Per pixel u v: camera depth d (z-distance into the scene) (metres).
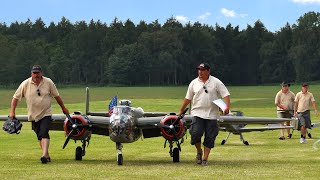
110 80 172.88
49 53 185.62
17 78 167.00
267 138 23.38
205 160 13.67
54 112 46.47
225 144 20.52
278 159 15.02
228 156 15.95
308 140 22.19
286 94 23.62
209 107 13.58
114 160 14.98
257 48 184.62
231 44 184.75
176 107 54.19
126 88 140.62
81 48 185.62
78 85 168.38
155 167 13.08
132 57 171.38
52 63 176.75
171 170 12.44
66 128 14.30
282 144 20.41
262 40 188.62
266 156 15.90
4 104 62.84
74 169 12.56
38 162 14.12
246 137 23.83
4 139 22.31
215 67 181.88
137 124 14.45
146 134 15.59
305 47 168.62
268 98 77.31
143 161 14.77
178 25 197.88
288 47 178.25
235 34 191.12
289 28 182.88
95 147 18.92
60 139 22.47
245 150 17.91
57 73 178.50
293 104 23.64
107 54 182.75
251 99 74.25
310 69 168.00
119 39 187.50
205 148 13.69
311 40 172.88
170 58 170.12
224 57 184.00
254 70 184.12
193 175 11.57
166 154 16.72
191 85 13.82
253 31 186.25
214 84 13.62
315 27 181.88
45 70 171.38
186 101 13.91
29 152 16.97
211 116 13.58
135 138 14.56
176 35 175.25
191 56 179.00
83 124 14.19
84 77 184.25
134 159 15.34
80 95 94.25
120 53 173.00
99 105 57.97
